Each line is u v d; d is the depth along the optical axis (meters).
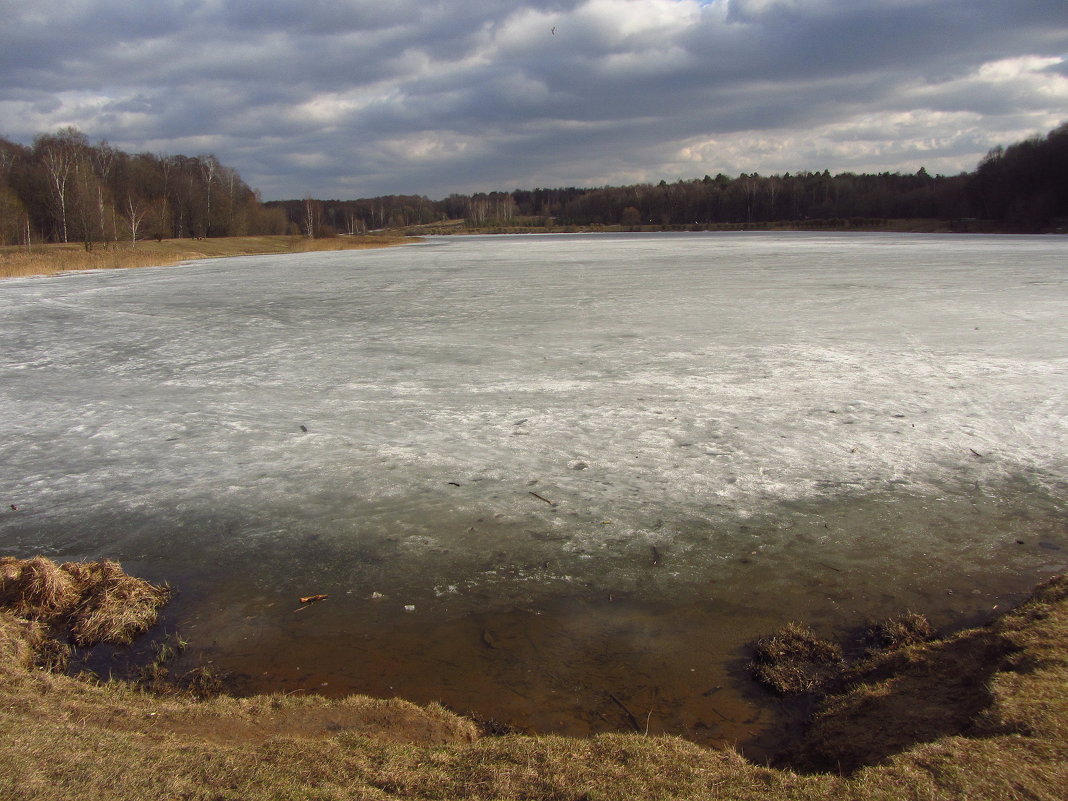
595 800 3.09
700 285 25.11
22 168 70.00
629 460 8.34
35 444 9.39
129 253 50.50
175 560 6.36
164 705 4.27
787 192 123.25
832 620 5.21
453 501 7.37
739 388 11.16
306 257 57.41
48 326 19.06
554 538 6.55
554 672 4.70
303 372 13.01
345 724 4.08
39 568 5.70
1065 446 8.45
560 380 11.97
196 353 14.97
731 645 4.96
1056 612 4.50
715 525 6.71
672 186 148.50
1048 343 13.77
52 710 4.07
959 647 4.41
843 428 9.23
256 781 3.25
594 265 36.34
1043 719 3.34
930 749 3.23
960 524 6.63
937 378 11.45
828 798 2.99
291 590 5.84
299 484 7.89
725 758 3.62
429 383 11.98
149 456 8.87
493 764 3.49
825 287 23.53
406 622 5.34
